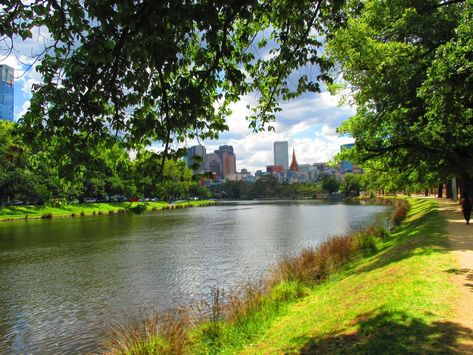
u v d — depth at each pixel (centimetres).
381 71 1984
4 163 6366
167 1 543
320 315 923
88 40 546
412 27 2012
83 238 3731
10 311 1529
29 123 588
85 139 633
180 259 2539
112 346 933
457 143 2011
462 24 1209
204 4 596
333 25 882
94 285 1906
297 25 802
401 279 991
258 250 2819
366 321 746
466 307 719
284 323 975
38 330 1327
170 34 599
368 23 2172
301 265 1559
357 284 1137
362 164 2686
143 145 694
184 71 757
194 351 881
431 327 646
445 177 2988
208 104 715
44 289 1845
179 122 606
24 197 6981
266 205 12006
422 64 1973
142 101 668
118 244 3284
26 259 2622
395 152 2466
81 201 9012
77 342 1216
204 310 1381
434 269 1022
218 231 4247
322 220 5241
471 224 2088
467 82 1140
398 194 11906
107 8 536
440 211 3075
